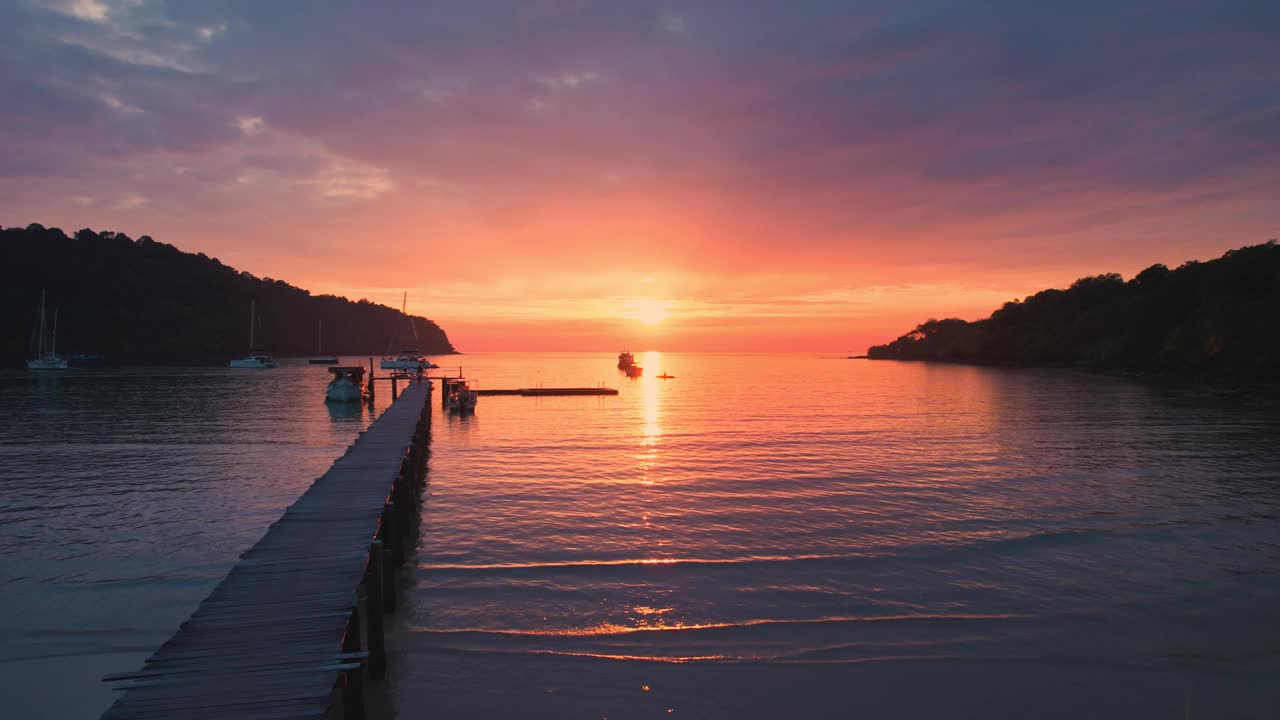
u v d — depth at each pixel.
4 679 9.50
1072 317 126.50
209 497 20.69
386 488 14.76
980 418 43.88
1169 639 10.72
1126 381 84.31
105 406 51.94
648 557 14.48
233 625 8.09
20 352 124.62
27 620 11.41
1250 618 11.47
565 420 43.28
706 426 39.62
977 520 17.48
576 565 13.94
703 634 10.79
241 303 172.00
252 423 41.09
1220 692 9.25
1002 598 12.29
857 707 8.84
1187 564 14.11
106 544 15.66
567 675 9.53
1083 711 8.81
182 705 6.52
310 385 79.31
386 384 77.19
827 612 11.66
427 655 10.05
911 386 82.75
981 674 9.65
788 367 173.12
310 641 7.75
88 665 9.91
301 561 10.20
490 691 9.11
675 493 20.72
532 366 173.75
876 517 17.78
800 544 15.41
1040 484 22.17
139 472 24.92
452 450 30.02
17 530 16.83
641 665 9.82
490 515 18.06
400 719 8.48
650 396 66.31
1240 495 20.48
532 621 11.23
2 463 26.84
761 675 9.58
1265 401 54.03
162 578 13.42
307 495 14.19
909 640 10.65
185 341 148.12
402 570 13.72
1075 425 39.62
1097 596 12.38
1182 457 27.86
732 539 15.80
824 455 28.41
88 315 137.25
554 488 21.53
